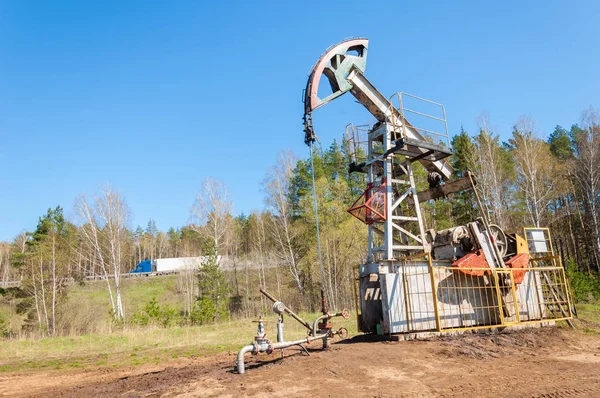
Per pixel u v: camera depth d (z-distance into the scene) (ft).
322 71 41.88
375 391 22.76
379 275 39.14
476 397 22.04
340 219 131.34
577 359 31.60
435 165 48.32
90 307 140.67
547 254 54.60
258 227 179.22
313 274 135.44
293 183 168.96
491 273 42.14
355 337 40.65
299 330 65.36
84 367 42.60
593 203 126.93
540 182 126.31
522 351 34.06
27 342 65.92
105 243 149.69
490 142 131.54
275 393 22.36
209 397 22.17
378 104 44.34
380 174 48.55
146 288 191.21
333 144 182.39
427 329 38.55
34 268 124.98
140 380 30.68
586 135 136.15
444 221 135.03
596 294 93.97
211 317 103.96
